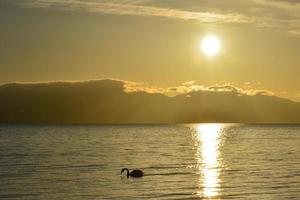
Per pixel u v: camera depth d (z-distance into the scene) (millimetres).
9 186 52219
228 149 121438
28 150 113750
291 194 48031
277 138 196000
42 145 137375
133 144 145125
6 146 131250
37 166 73938
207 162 82500
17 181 56094
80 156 94875
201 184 54219
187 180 57688
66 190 49781
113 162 81688
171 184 54312
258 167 73938
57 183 54562
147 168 72125
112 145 138625
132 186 52562
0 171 66625
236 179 58781
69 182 55375
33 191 49094
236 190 50250
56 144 143250
